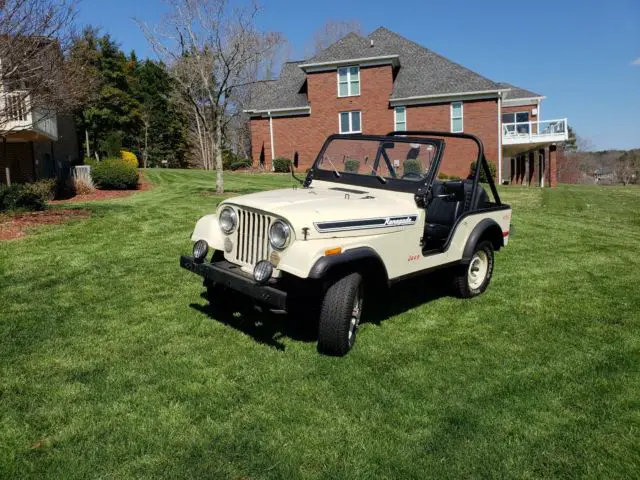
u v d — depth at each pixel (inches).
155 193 629.6
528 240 364.5
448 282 224.1
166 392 138.3
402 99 1076.5
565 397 139.4
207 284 194.9
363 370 152.9
